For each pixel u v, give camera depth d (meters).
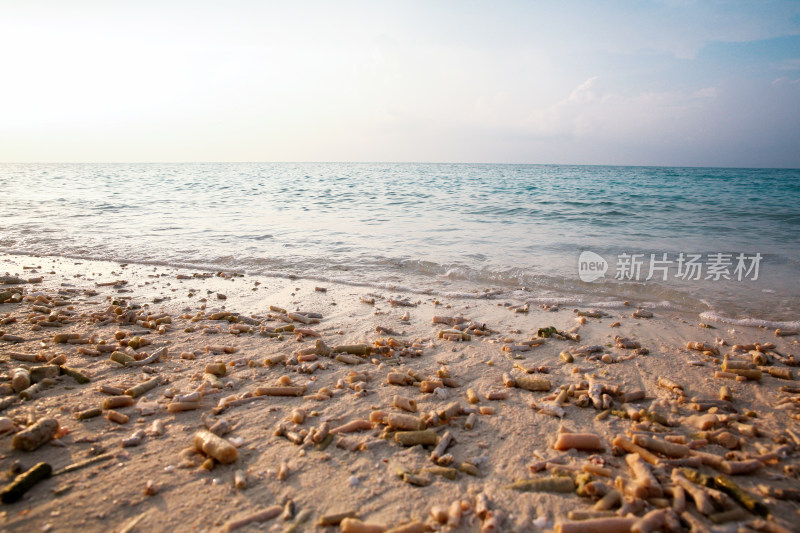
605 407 3.95
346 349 5.12
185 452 3.14
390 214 18.05
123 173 67.75
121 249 11.23
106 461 3.05
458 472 3.02
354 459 3.14
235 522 2.52
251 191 30.83
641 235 13.19
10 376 4.19
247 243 11.93
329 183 40.53
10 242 12.08
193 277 8.78
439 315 6.67
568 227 14.74
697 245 11.69
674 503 2.66
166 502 2.67
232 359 4.93
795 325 6.21
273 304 7.19
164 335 5.69
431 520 2.58
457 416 3.78
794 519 2.58
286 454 3.19
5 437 3.27
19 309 6.54
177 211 18.88
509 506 2.69
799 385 4.39
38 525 2.46
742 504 2.69
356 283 8.53
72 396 3.98
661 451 3.18
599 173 68.25
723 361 4.73
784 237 12.80
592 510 2.62
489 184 37.97
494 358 5.11
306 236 12.94
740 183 37.97
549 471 3.06
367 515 2.61
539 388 4.27
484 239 12.48
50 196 25.75
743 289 7.87
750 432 3.49
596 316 6.67
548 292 7.97
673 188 31.86
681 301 7.39
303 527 2.51
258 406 3.89
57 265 9.79
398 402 3.80
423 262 9.80
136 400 3.96
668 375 4.71
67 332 5.68
